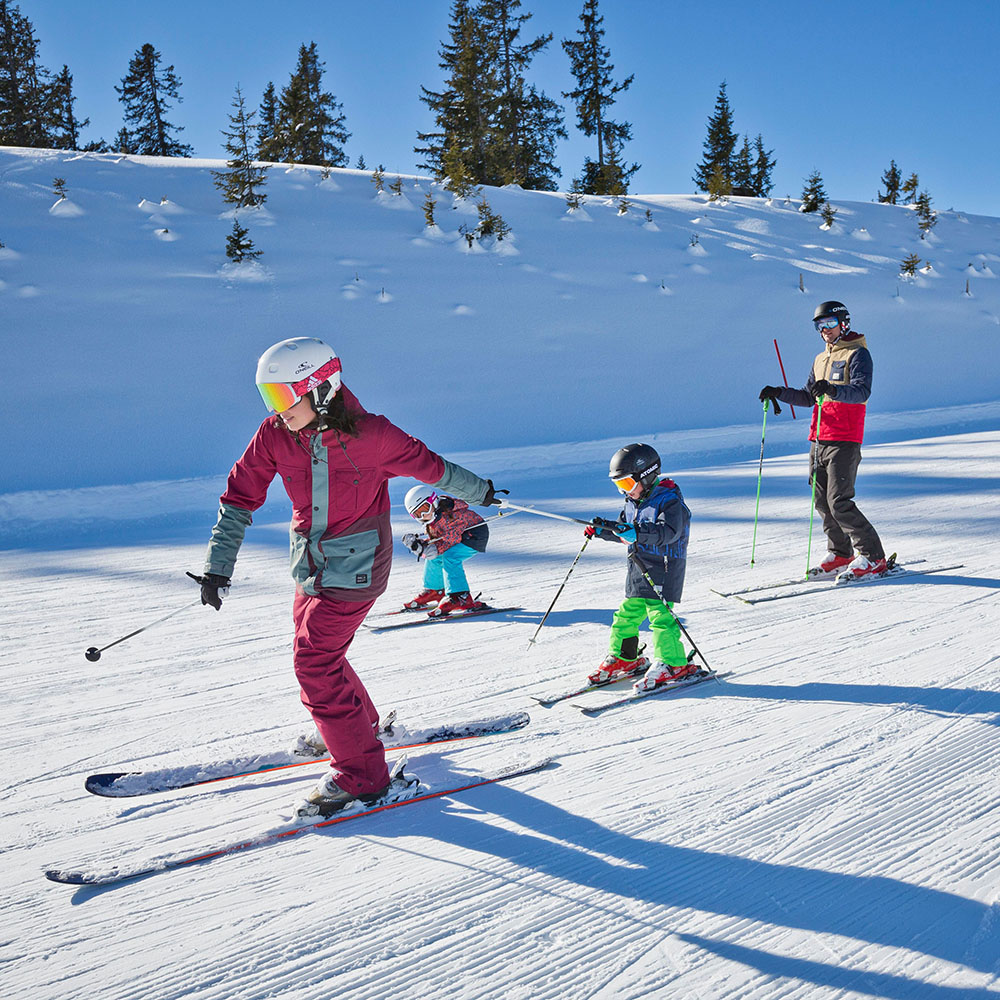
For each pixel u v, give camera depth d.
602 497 10.56
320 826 2.82
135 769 3.38
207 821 2.90
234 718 3.93
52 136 47.28
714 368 22.58
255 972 2.07
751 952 2.10
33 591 6.77
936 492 9.63
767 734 3.44
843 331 5.93
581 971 2.05
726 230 35.31
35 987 2.04
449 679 4.38
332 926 2.25
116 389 17.16
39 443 14.53
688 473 12.48
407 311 23.31
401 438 2.74
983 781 2.95
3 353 17.95
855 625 4.94
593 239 31.48
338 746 2.86
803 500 9.74
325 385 2.55
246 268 24.22
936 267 33.59
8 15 44.94
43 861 2.65
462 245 28.73
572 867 2.51
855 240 36.34
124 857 2.66
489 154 42.28
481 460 14.59
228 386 17.92
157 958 2.14
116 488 12.50
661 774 3.11
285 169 34.44
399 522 9.71
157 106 52.09
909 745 3.27
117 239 25.23
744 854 2.54
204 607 6.13
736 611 5.41
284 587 6.70
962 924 2.17
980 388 23.09
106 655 4.99
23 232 24.50
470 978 2.03
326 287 23.94
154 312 21.05
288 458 2.66
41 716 3.99
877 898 2.30
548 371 21.09
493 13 45.41
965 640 4.52
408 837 2.72
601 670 4.21
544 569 7.08
